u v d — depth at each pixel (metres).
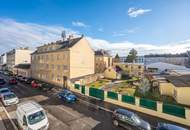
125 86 37.62
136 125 13.41
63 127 14.69
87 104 23.05
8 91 24.59
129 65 62.62
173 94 26.39
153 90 29.39
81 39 40.59
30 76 57.53
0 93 23.69
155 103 18.55
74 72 38.78
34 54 54.00
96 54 65.88
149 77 33.97
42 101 24.14
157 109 18.30
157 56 85.12
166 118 17.38
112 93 24.14
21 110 13.95
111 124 15.53
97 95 26.91
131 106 21.23
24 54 76.94
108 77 51.75
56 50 41.75
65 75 38.88
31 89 33.75
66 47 39.59
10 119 16.59
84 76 41.72
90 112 19.25
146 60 87.81
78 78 39.03
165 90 28.14
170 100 25.02
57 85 41.03
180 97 23.34
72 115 18.03
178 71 44.88
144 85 29.09
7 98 21.41
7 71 78.69
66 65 38.50
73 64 38.41
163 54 83.94
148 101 19.30
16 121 16.05
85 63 42.12
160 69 65.81
